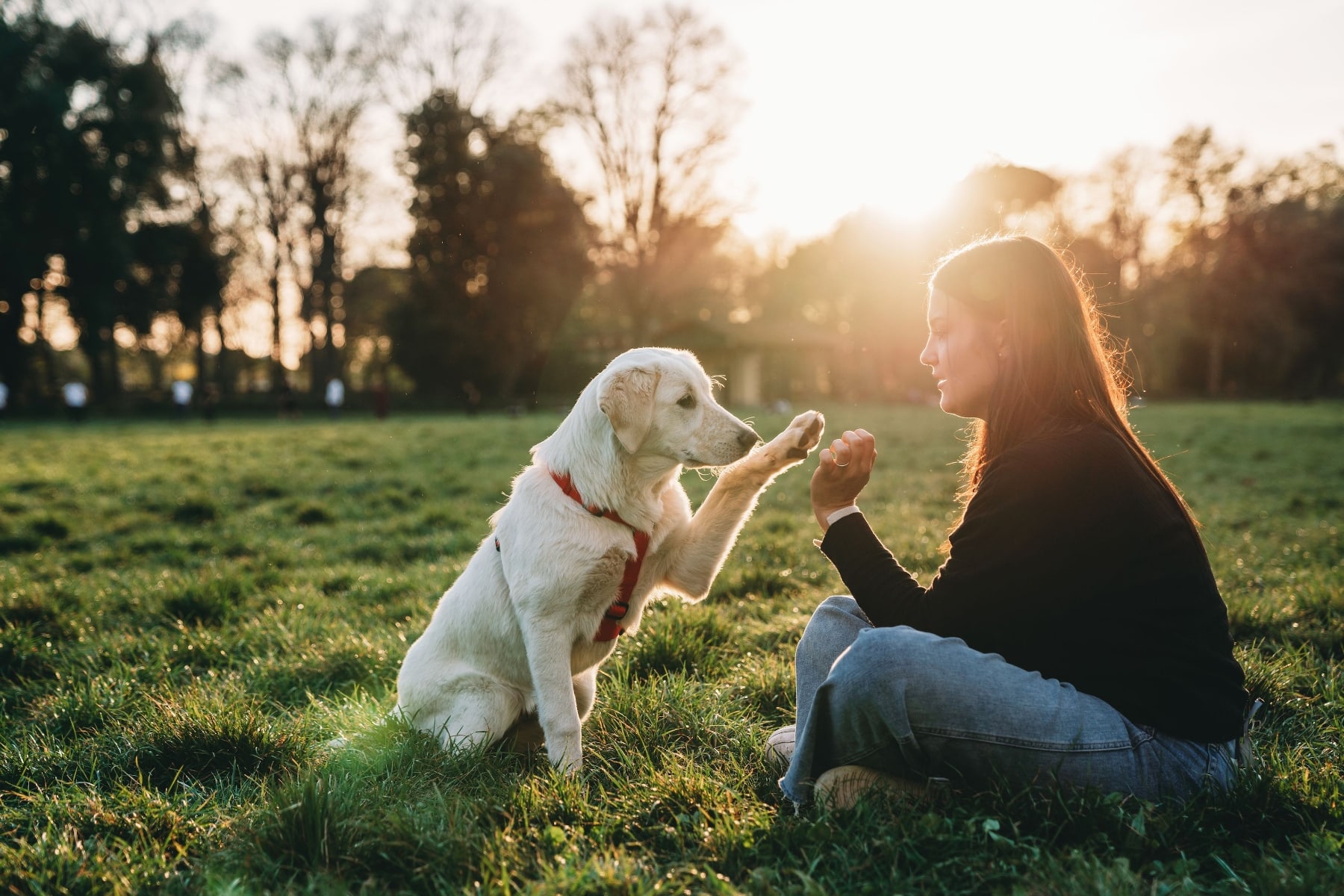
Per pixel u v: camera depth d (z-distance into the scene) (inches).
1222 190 1982.0
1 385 1177.4
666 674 134.1
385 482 398.9
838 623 88.6
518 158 1539.1
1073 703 73.2
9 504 329.4
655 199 1520.7
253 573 223.5
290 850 80.5
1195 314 1984.5
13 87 1233.4
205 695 126.6
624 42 1438.2
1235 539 243.6
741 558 223.5
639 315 1587.1
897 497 330.6
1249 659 127.6
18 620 174.9
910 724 74.9
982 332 82.4
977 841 72.7
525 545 107.7
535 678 105.7
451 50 1585.9
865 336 2060.8
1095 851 72.1
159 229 1378.0
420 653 122.2
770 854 76.7
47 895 77.0
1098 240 2015.3
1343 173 1980.8
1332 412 1197.7
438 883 74.7
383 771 102.0
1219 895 67.7
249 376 2288.4
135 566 239.8
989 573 73.8
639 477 111.0
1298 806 80.5
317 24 1557.6
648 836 83.0
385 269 1726.1
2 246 1239.5
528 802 88.1
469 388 1333.7
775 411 1523.1
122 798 97.0
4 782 106.4
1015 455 74.8
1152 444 605.3
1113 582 71.4
